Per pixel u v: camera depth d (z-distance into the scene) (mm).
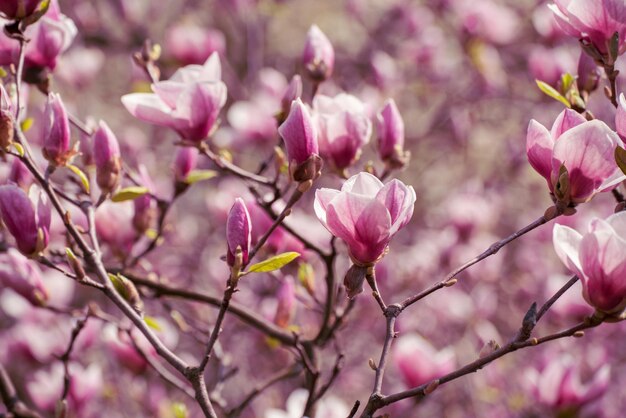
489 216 6270
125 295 2660
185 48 5496
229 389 6000
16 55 3115
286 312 3750
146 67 3465
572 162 2219
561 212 2256
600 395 3709
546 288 5500
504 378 5906
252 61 7871
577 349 6039
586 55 2982
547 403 3727
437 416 6055
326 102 3137
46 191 2578
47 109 2717
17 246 2547
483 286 6238
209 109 2994
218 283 5809
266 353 5926
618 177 2234
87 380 4316
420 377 3793
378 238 2195
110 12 8320
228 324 5941
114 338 4066
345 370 6297
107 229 3594
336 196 2156
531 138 2311
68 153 2758
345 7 8688
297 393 3688
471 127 8359
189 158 3518
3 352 5734
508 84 7922
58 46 3172
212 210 4930
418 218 7891
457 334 6371
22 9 2686
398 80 7332
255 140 4945
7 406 3580
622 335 6176
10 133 2539
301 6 9820
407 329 6188
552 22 5660
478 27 7289
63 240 4199
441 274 6207
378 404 2217
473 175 7957
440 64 8031
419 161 8672
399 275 6301
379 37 8070
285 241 3834
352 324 5633
